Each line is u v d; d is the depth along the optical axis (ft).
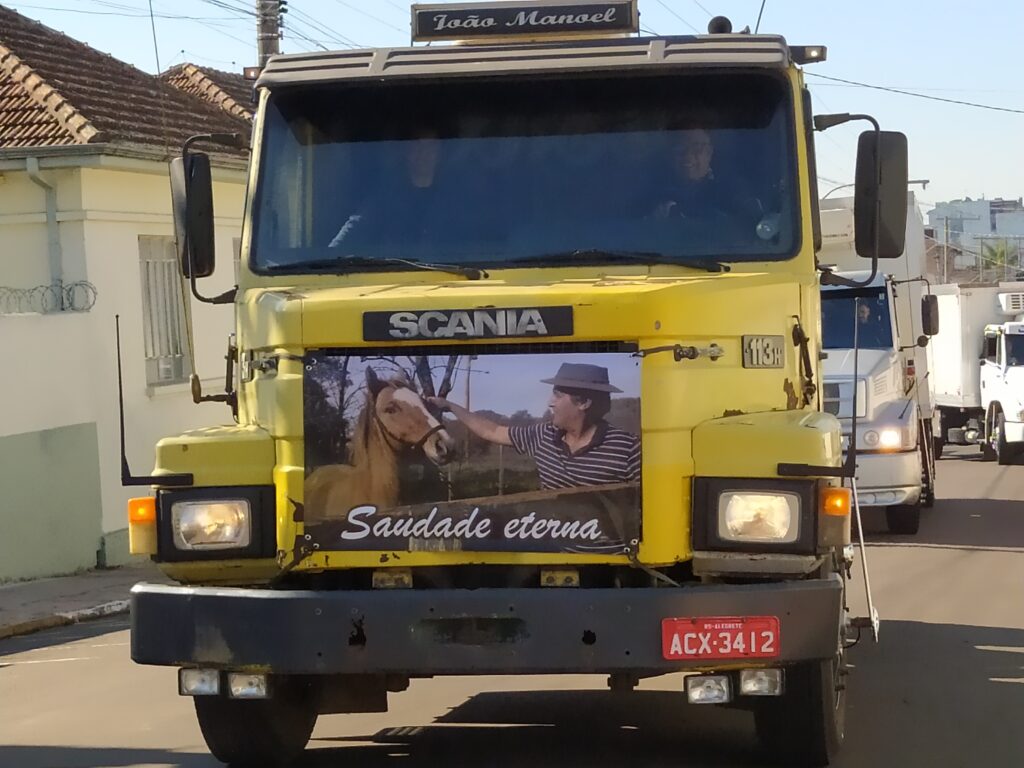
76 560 57.21
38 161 57.16
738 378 20.26
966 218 440.45
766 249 21.61
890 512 55.98
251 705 21.95
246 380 21.08
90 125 59.47
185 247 22.63
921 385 64.54
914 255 62.34
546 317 18.85
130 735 26.89
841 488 19.17
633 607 18.40
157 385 63.10
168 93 74.79
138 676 34.01
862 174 22.26
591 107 22.16
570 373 18.88
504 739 24.95
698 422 19.45
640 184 21.89
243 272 22.00
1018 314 102.58
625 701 28.04
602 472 18.80
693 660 18.44
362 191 22.22
